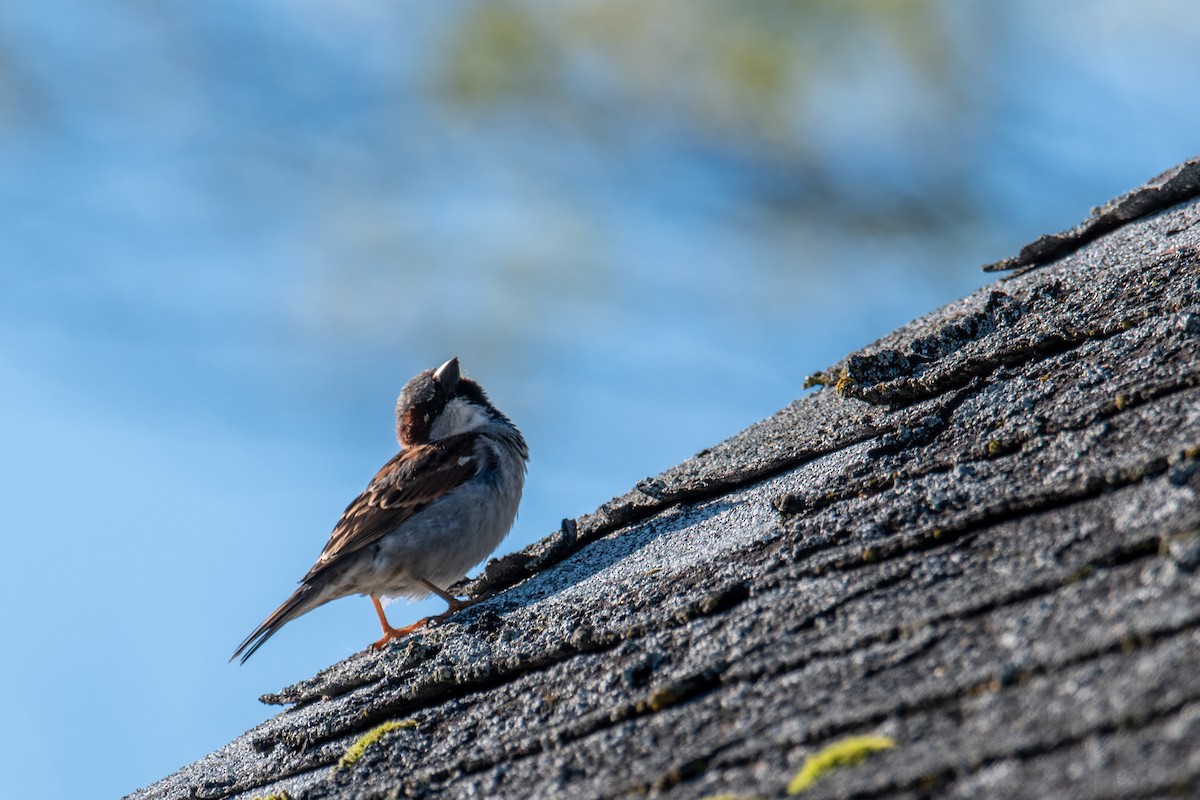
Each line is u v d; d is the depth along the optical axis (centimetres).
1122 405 566
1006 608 465
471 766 571
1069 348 664
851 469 658
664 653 566
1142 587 436
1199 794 342
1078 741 381
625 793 480
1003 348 685
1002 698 419
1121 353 620
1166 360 589
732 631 551
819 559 574
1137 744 368
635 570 720
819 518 621
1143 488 491
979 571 501
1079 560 467
